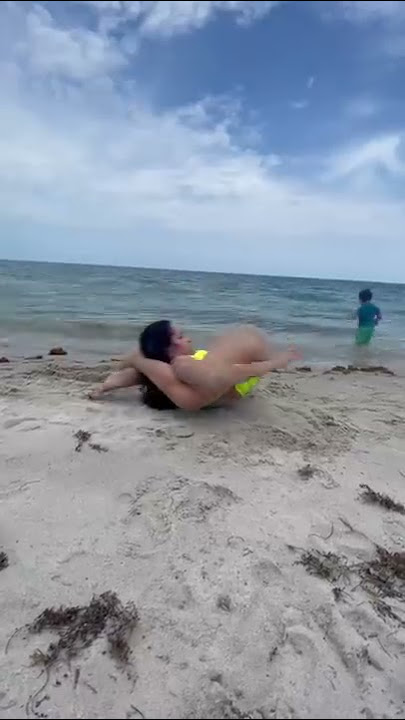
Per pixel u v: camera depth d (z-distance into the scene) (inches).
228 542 102.7
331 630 84.9
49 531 103.9
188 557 98.2
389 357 375.9
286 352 168.9
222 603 88.4
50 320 466.3
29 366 242.4
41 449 131.2
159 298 895.7
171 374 152.3
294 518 112.9
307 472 131.3
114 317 530.6
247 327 173.6
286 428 154.7
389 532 112.7
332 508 118.6
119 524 106.5
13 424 145.5
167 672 76.6
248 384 163.8
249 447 140.1
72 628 83.2
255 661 78.7
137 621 84.2
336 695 74.8
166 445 135.5
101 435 138.8
